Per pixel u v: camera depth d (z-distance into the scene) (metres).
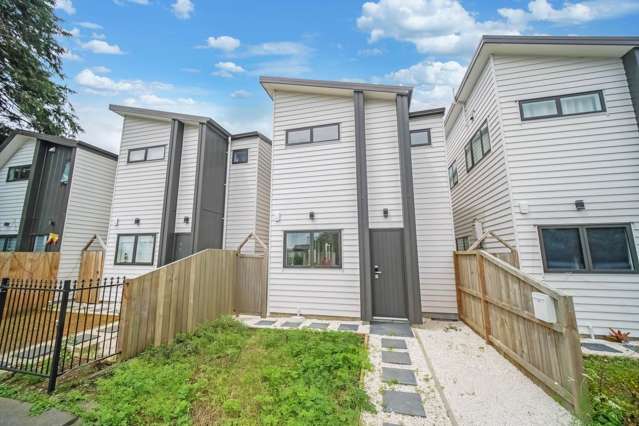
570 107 5.81
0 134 14.19
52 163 10.73
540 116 5.93
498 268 4.34
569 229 5.46
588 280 5.21
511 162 5.96
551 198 5.63
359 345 4.54
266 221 10.75
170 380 3.25
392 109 7.06
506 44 6.07
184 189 9.05
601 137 5.54
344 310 6.46
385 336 5.15
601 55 5.75
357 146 6.82
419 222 7.22
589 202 5.43
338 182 7.05
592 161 5.52
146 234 8.97
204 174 9.01
